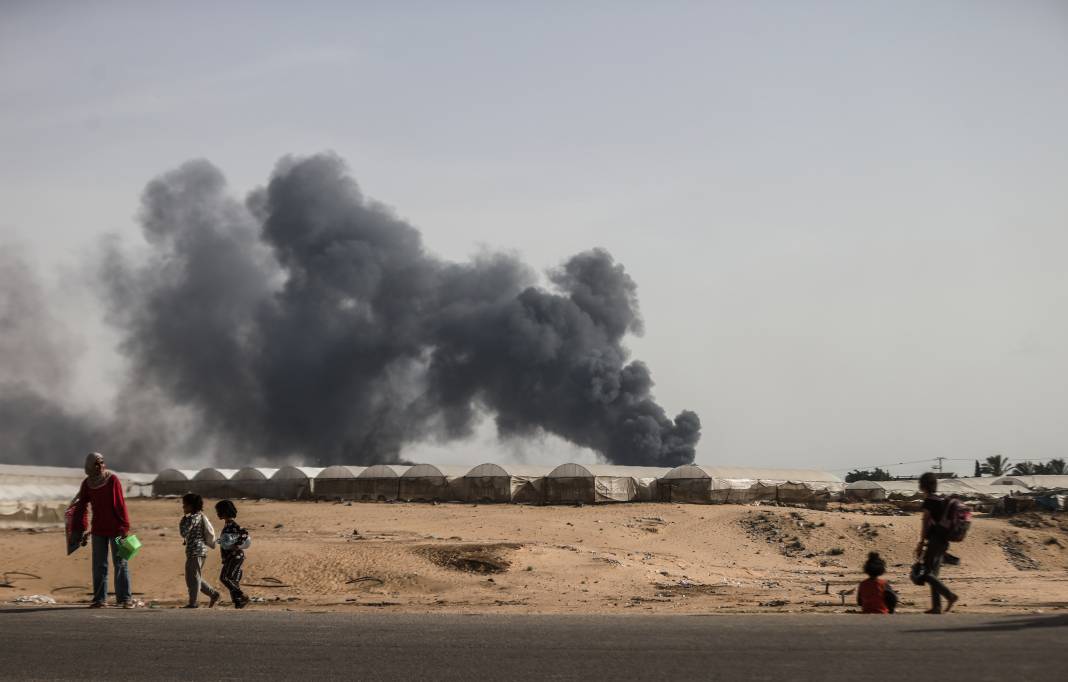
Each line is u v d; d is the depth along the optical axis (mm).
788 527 52000
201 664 7621
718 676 6727
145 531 40969
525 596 25188
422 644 8461
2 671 7438
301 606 19297
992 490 96062
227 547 16516
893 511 74188
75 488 68625
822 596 25250
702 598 24312
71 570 28531
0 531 44219
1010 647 7645
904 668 6848
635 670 7027
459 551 31844
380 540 38812
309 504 71375
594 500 72375
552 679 6766
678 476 74000
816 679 6539
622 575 30484
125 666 7578
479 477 75625
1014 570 42906
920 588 29062
